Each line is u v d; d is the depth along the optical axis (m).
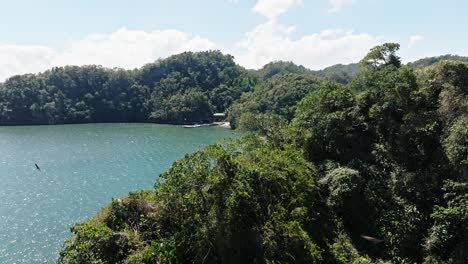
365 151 34.78
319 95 38.06
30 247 38.00
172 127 146.00
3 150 89.88
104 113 172.50
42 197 53.28
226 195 22.61
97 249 20.41
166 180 23.77
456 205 26.89
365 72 39.66
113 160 77.56
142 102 178.25
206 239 21.61
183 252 21.55
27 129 137.62
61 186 58.66
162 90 183.50
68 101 168.25
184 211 23.55
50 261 35.12
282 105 125.50
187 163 23.44
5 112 155.12
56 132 127.81
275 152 29.84
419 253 26.86
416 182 30.14
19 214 46.69
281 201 25.30
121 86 181.00
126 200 23.70
